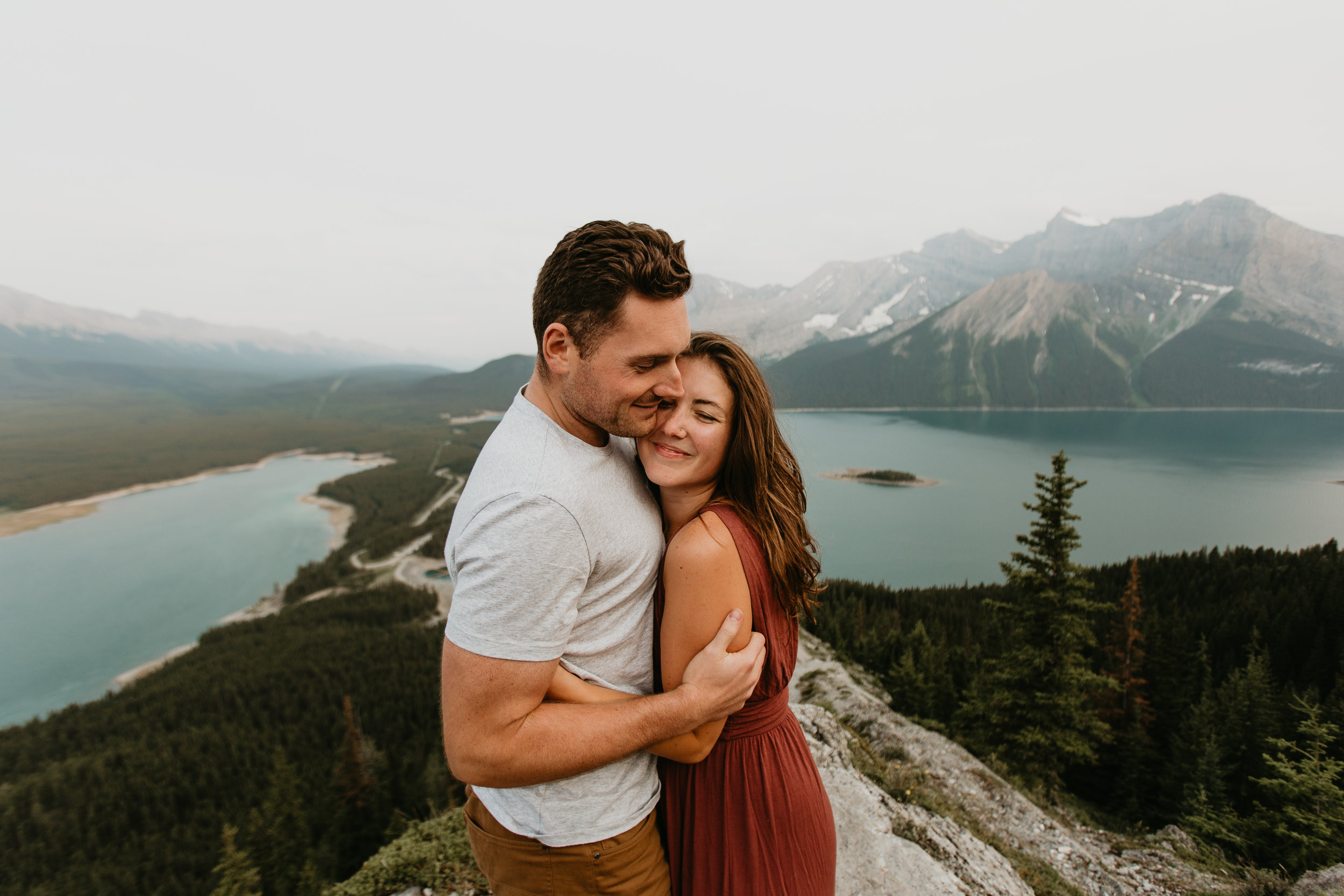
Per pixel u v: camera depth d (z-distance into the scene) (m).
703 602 1.63
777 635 1.87
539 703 1.47
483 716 1.39
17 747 55.06
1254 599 42.09
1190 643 33.28
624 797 1.71
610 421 1.49
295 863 24.22
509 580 1.35
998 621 33.53
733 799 1.88
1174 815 19.05
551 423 1.54
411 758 34.97
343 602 87.94
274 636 76.19
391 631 76.69
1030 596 16.03
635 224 1.45
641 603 1.71
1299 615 34.56
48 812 45.78
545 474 1.43
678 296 1.43
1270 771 18.69
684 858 1.93
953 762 11.08
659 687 1.89
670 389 1.50
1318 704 19.41
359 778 31.64
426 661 65.38
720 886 1.88
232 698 60.38
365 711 55.56
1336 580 38.59
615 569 1.58
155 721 57.16
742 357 1.77
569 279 1.39
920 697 26.31
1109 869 7.65
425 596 90.81
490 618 1.36
